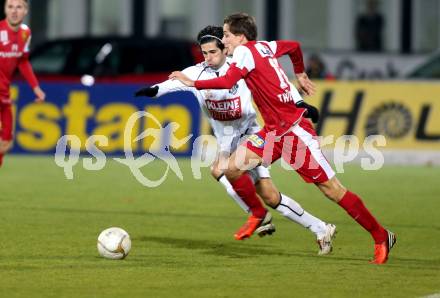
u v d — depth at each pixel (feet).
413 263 84.23
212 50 89.20
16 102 179.52
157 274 77.71
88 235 96.73
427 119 175.63
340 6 265.34
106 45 202.69
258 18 264.72
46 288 72.02
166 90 87.61
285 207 87.97
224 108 92.99
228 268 80.89
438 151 175.63
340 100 176.24
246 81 83.82
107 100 176.76
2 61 130.62
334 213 116.26
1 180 143.95
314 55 233.14
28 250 87.76
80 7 264.31
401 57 262.26
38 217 108.17
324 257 87.04
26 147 179.83
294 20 266.16
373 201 126.93
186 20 265.13
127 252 83.66
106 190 134.82
